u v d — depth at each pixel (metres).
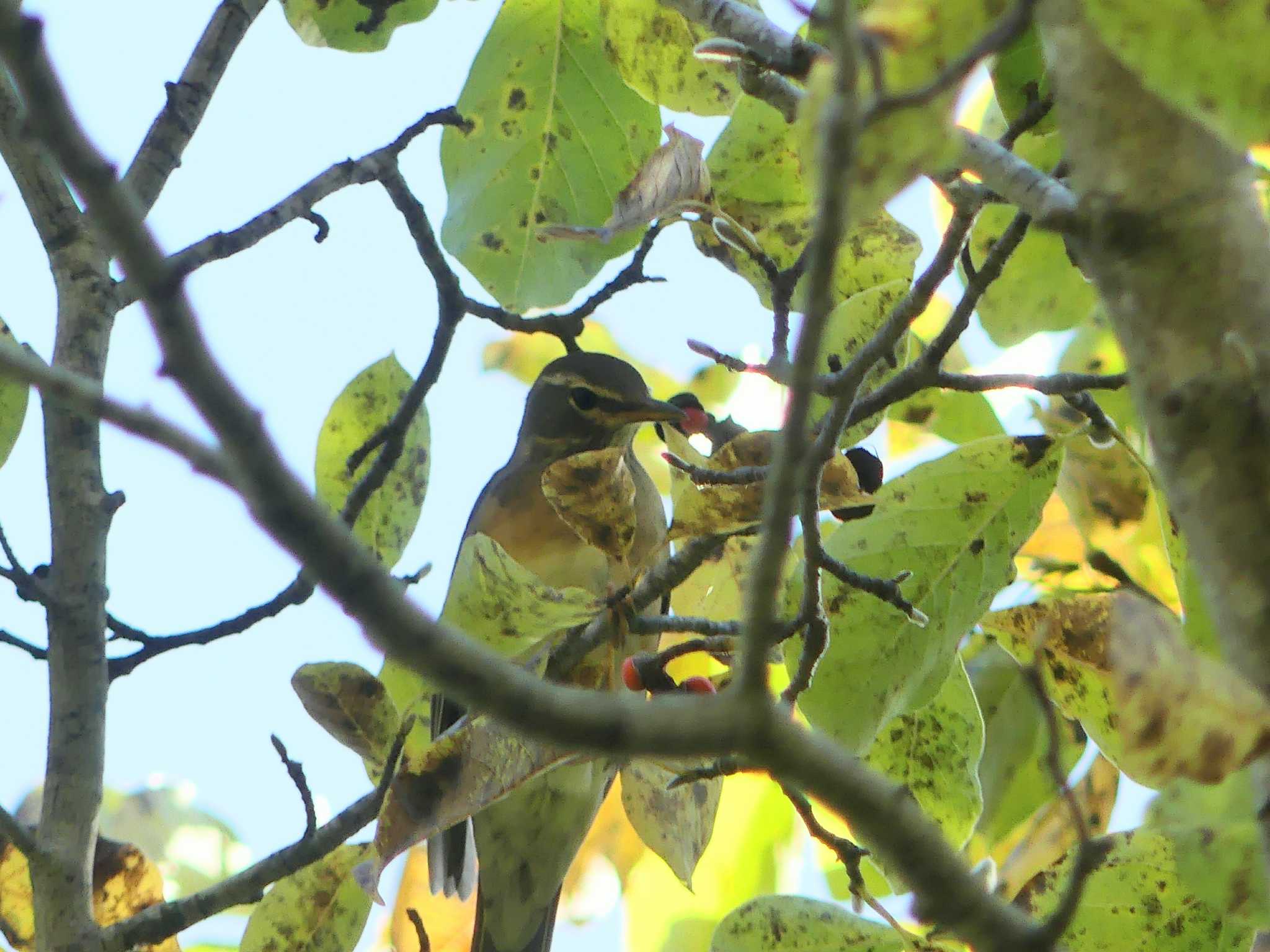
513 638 6.91
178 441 3.29
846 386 6.05
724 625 7.08
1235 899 4.96
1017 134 6.87
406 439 9.23
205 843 10.88
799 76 5.78
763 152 8.10
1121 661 3.91
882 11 3.70
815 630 6.34
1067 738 8.50
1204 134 4.02
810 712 6.85
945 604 6.93
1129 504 8.41
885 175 3.60
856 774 3.73
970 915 3.84
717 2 6.72
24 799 9.97
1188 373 3.95
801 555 7.57
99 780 7.84
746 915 6.90
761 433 6.52
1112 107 4.07
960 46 3.68
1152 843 6.55
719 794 8.39
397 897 10.70
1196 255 3.97
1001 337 8.51
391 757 7.54
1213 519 3.90
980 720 7.33
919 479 7.07
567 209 9.34
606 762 9.66
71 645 7.97
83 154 3.09
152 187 8.86
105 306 8.41
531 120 9.37
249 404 3.25
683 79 8.93
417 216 9.20
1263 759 4.03
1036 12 4.08
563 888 11.29
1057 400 9.27
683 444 6.76
